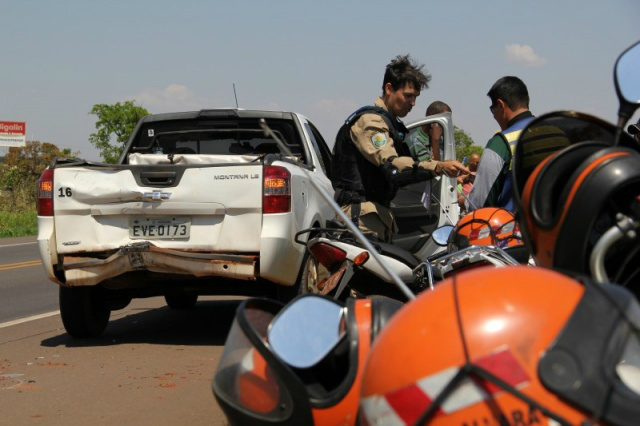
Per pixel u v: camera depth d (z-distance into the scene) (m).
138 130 8.65
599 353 1.77
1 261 17.06
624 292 1.92
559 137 2.89
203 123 8.58
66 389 5.69
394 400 1.89
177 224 6.96
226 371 2.68
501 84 6.25
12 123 42.78
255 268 6.79
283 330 2.65
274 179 6.79
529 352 1.79
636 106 2.69
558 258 2.50
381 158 5.69
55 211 7.09
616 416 1.73
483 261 4.47
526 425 1.76
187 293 7.66
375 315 2.73
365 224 6.02
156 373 6.18
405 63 6.37
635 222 2.41
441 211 8.82
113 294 7.68
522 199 2.66
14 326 8.64
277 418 2.57
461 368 1.81
